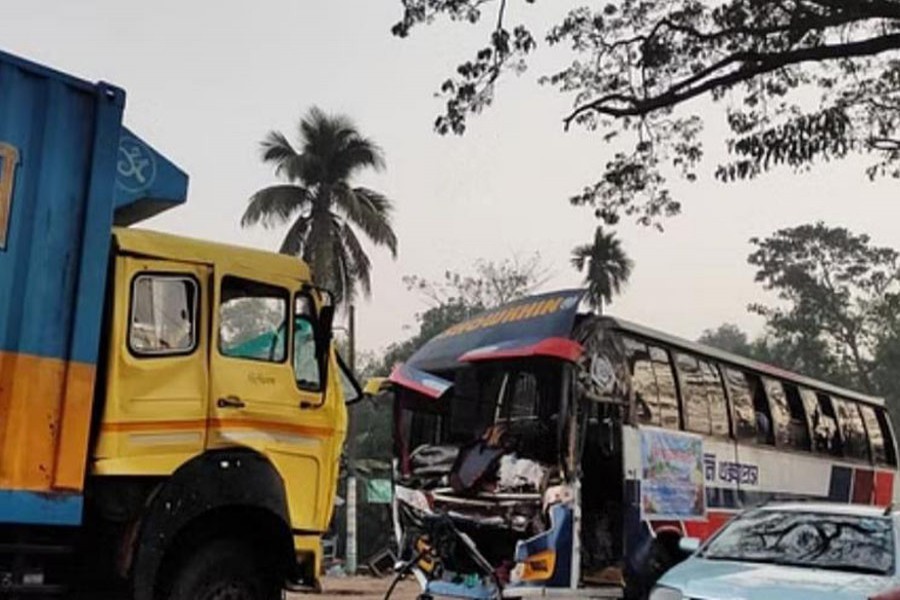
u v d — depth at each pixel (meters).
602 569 10.73
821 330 57.31
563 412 10.19
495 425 10.96
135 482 7.07
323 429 8.02
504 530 10.18
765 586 7.54
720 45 12.88
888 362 55.50
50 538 6.73
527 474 10.16
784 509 9.16
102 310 6.89
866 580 7.68
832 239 56.72
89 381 6.69
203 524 7.40
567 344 10.36
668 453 11.72
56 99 6.77
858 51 11.40
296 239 31.75
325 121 32.00
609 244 41.19
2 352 6.34
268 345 7.79
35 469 6.42
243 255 7.72
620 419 11.01
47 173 6.67
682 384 12.37
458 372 11.45
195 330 7.37
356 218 31.84
